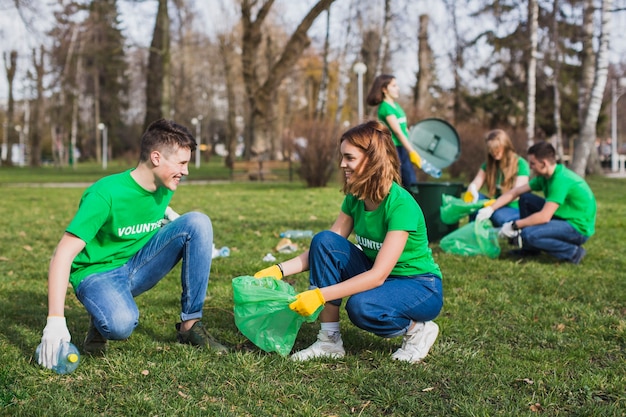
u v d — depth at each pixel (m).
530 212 5.69
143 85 52.53
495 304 4.02
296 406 2.47
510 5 19.75
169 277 4.79
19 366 2.84
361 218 2.96
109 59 47.50
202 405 2.49
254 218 8.59
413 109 17.19
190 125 47.12
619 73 25.59
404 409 2.47
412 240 2.89
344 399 2.57
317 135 15.62
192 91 47.69
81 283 2.86
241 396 2.57
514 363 2.96
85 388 2.63
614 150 27.11
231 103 34.97
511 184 6.15
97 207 2.74
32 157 42.19
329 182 16.83
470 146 17.39
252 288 2.88
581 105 17.61
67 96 40.47
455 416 2.41
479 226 5.57
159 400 2.52
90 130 60.38
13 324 3.58
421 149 6.52
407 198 2.84
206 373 2.80
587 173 20.92
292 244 6.07
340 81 22.05
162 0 19.19
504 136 6.14
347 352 3.12
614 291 4.32
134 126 61.31
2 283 4.64
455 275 4.80
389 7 18.53
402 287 2.89
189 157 2.89
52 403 2.47
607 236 6.77
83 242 2.73
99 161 49.16
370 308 2.81
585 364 2.96
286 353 2.97
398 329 2.89
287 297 2.85
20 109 57.62
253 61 21.05
